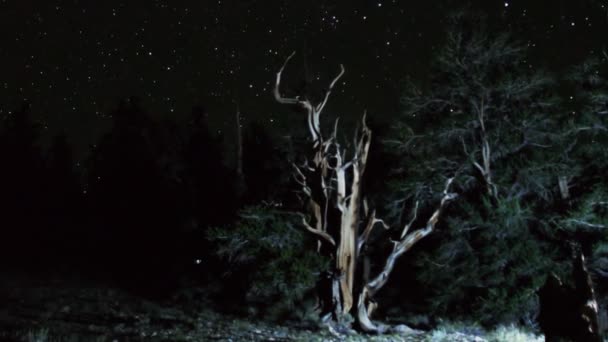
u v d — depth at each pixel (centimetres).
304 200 2609
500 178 2534
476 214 2459
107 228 3944
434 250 2653
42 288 2567
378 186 2923
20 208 4041
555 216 2361
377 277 2423
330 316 2333
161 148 3903
